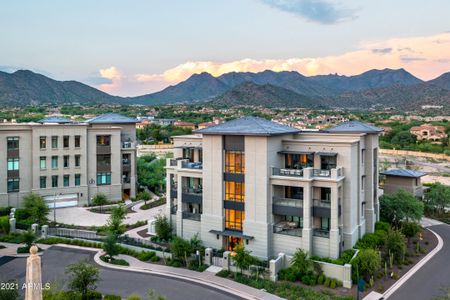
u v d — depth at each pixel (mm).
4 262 40094
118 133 66875
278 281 35500
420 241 47750
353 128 46688
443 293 32969
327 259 36562
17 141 58594
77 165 63594
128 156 70562
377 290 33625
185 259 39031
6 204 57656
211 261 39000
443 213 62000
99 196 61188
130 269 38250
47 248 44156
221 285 34500
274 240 40125
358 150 42594
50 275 36531
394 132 189875
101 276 36438
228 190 42594
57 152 61594
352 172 40031
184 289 33750
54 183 61656
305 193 38156
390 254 39688
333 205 37562
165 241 45625
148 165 81750
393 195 52438
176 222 47219
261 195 39906
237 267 36625
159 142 165750
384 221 50938
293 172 39219
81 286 30391
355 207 41719
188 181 46812
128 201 68375
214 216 42969
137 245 43562
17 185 58781
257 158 39969
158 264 39469
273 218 40438
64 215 57844
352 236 39906
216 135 42531
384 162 120500
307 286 34188
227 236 42375
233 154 42094
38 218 51656
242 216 41938
